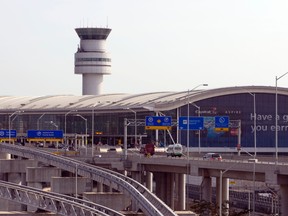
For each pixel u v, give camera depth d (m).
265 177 141.62
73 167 199.75
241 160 176.12
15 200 155.00
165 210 116.00
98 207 138.25
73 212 133.75
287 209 136.12
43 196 146.75
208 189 170.38
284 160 184.25
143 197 129.25
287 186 137.00
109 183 174.12
